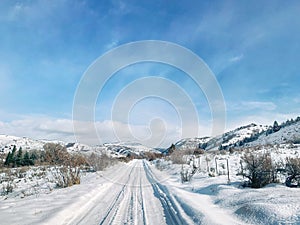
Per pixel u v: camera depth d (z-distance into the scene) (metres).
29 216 5.84
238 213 5.81
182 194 8.88
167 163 27.31
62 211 6.30
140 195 9.66
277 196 6.35
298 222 4.37
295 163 8.38
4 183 15.20
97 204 7.91
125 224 5.74
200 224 5.20
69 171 13.57
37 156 28.36
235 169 14.79
